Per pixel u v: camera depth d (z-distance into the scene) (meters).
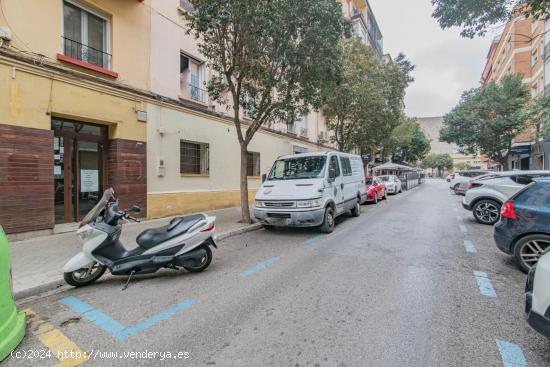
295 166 8.66
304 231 8.14
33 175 6.88
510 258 5.31
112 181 8.78
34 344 2.88
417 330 2.95
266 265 5.16
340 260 5.32
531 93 23.19
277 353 2.63
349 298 3.71
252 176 14.94
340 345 2.72
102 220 4.45
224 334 2.96
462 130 22.91
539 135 14.73
